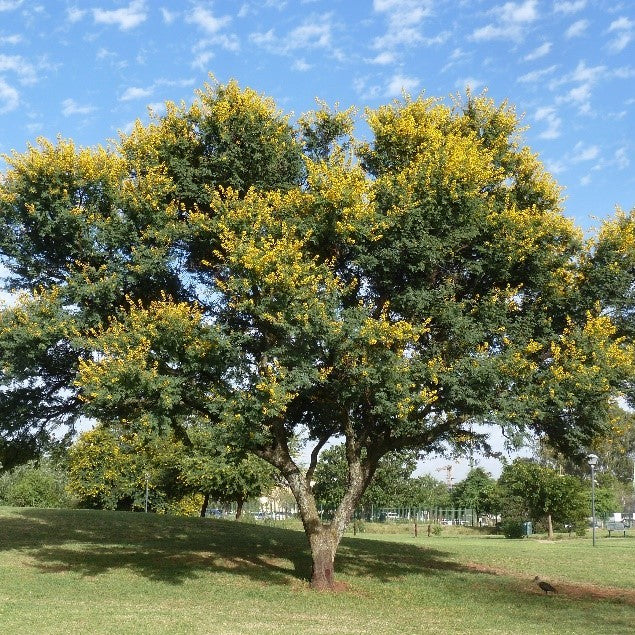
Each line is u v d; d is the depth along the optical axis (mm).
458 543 29281
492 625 12234
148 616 11812
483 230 14414
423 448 17469
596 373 13195
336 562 18844
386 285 14594
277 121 15297
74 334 13867
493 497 48469
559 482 37812
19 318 13562
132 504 37000
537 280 14812
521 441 13477
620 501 65875
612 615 13375
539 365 14805
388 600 14453
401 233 13852
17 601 12633
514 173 16094
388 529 43750
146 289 14961
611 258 14516
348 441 15711
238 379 14086
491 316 14359
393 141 15195
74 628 10617
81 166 14195
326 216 13703
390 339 12977
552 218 14633
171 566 16812
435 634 11258
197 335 13555
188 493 36438
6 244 14836
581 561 21531
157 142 14906
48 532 20828
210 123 14812
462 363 13617
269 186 15031
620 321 15008
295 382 12961
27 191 14242
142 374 12789
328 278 13500
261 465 32625
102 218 14281
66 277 14688
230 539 21375
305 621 12055
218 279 14391
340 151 15195
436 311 14156
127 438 16000
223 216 13648
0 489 48188
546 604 14438
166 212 14414
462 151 14188
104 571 15914
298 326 12766
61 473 47469
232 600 13734
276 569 17172
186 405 14898
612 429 15031
